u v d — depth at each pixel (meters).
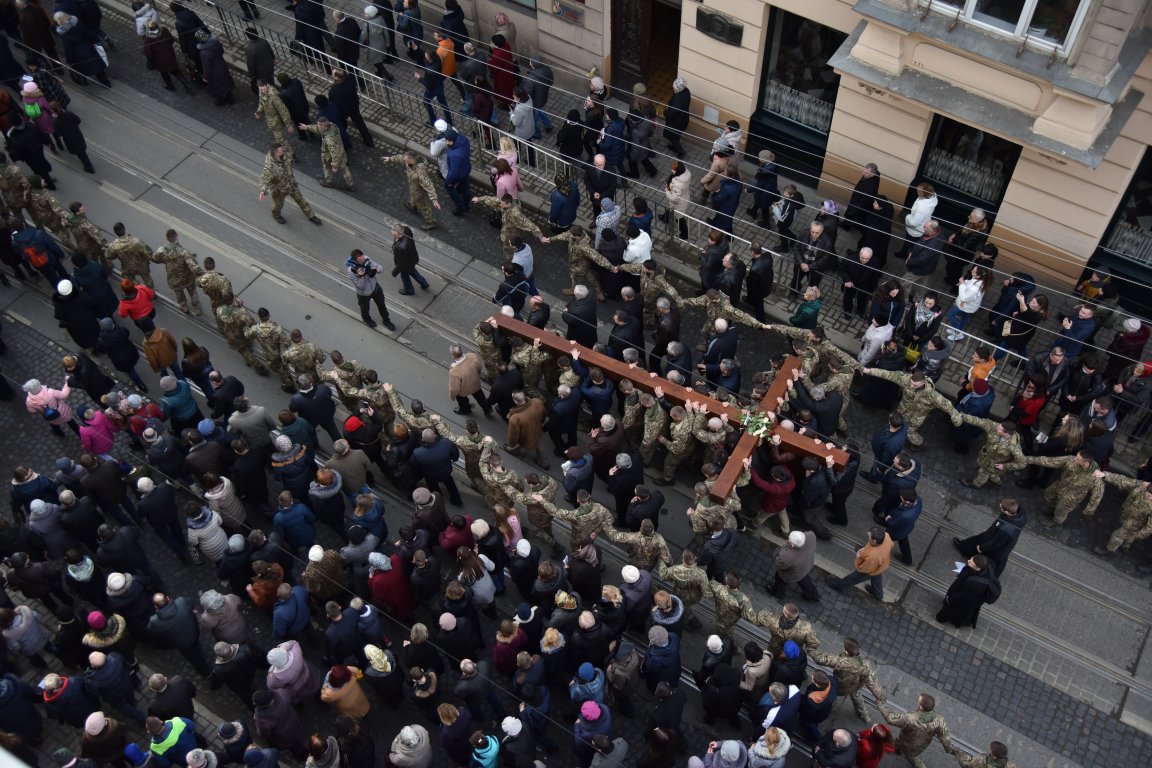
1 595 14.59
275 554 14.02
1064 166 16.53
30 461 16.89
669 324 16.52
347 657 13.49
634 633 14.79
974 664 14.52
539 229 19.19
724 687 12.73
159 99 22.22
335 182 20.73
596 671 12.54
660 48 22.88
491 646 14.74
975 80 16.11
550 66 22.38
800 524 15.86
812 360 15.66
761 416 14.77
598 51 21.47
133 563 14.45
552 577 13.45
